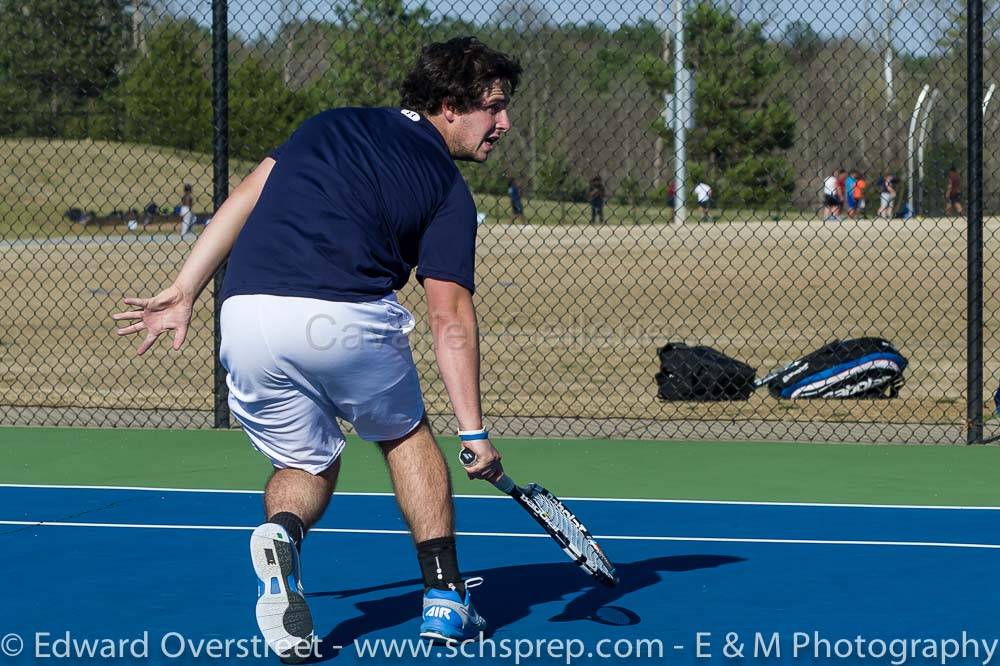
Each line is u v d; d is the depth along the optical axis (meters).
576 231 81.38
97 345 38.03
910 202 81.38
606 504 17.31
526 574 13.59
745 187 96.44
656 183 95.56
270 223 10.44
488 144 11.09
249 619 11.89
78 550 14.57
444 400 27.28
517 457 20.61
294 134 10.91
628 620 11.91
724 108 98.38
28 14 76.62
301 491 10.90
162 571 13.62
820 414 25.78
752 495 17.84
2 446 21.33
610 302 48.59
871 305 45.22
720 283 53.69
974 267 21.36
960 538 15.23
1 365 33.84
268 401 10.59
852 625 11.76
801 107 85.19
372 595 12.73
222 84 22.33
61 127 81.56
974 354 21.47
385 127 10.70
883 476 19.09
